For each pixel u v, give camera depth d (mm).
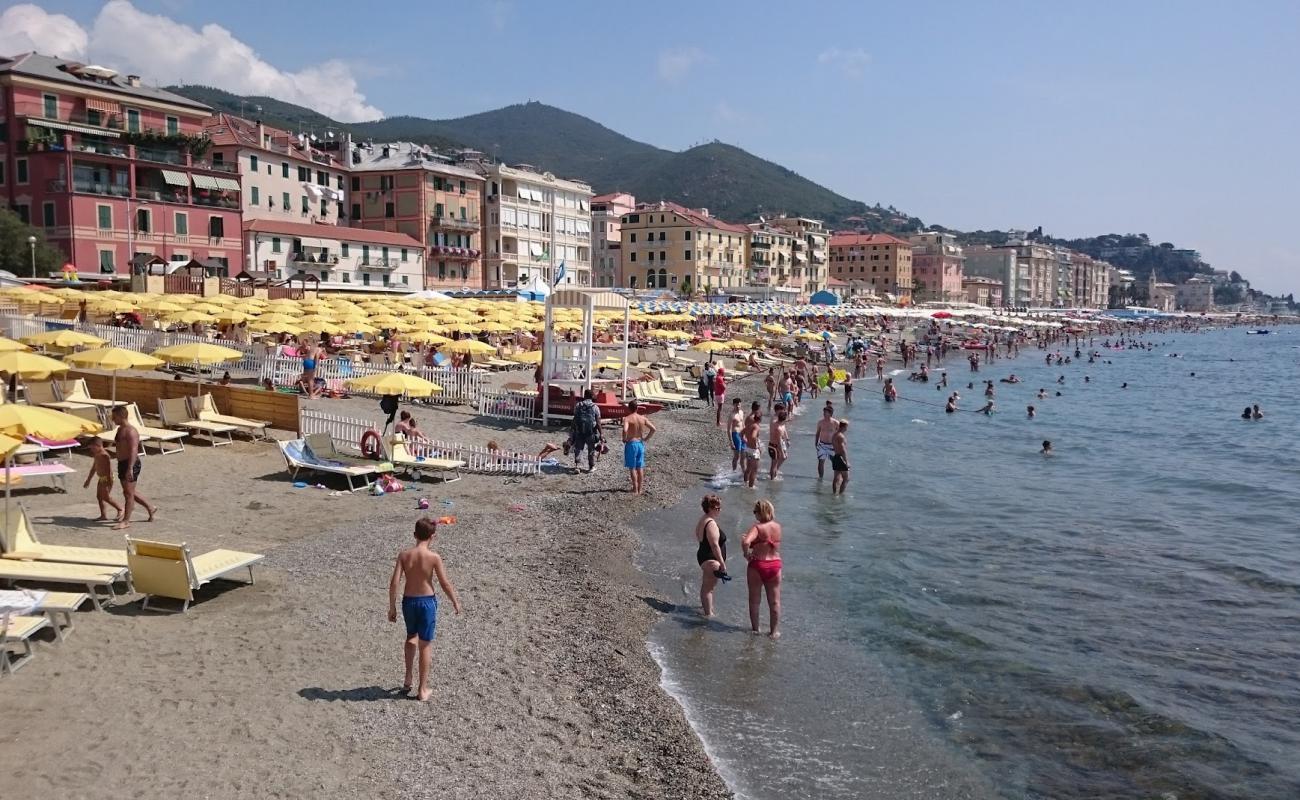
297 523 16750
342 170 94000
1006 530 21328
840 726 10938
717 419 35156
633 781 9227
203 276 55031
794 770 9844
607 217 145000
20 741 8375
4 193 63500
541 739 9758
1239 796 9625
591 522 19156
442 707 10062
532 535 17609
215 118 83500
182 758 8352
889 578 16938
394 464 21281
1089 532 21422
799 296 136125
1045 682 12406
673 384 44062
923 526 21375
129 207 65062
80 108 66625
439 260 95438
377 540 15922
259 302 45875
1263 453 35719
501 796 8523
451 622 12773
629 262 142250
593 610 14008
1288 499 26266
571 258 116750
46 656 10234
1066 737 10859
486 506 19531
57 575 11469
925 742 10633
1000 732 10945
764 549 13664
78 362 20344
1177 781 9914
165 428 22938
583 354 31219
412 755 8977
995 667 12891
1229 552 19844
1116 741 10781
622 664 12133
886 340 104250
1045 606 15695
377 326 42062
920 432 38594
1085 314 173125
